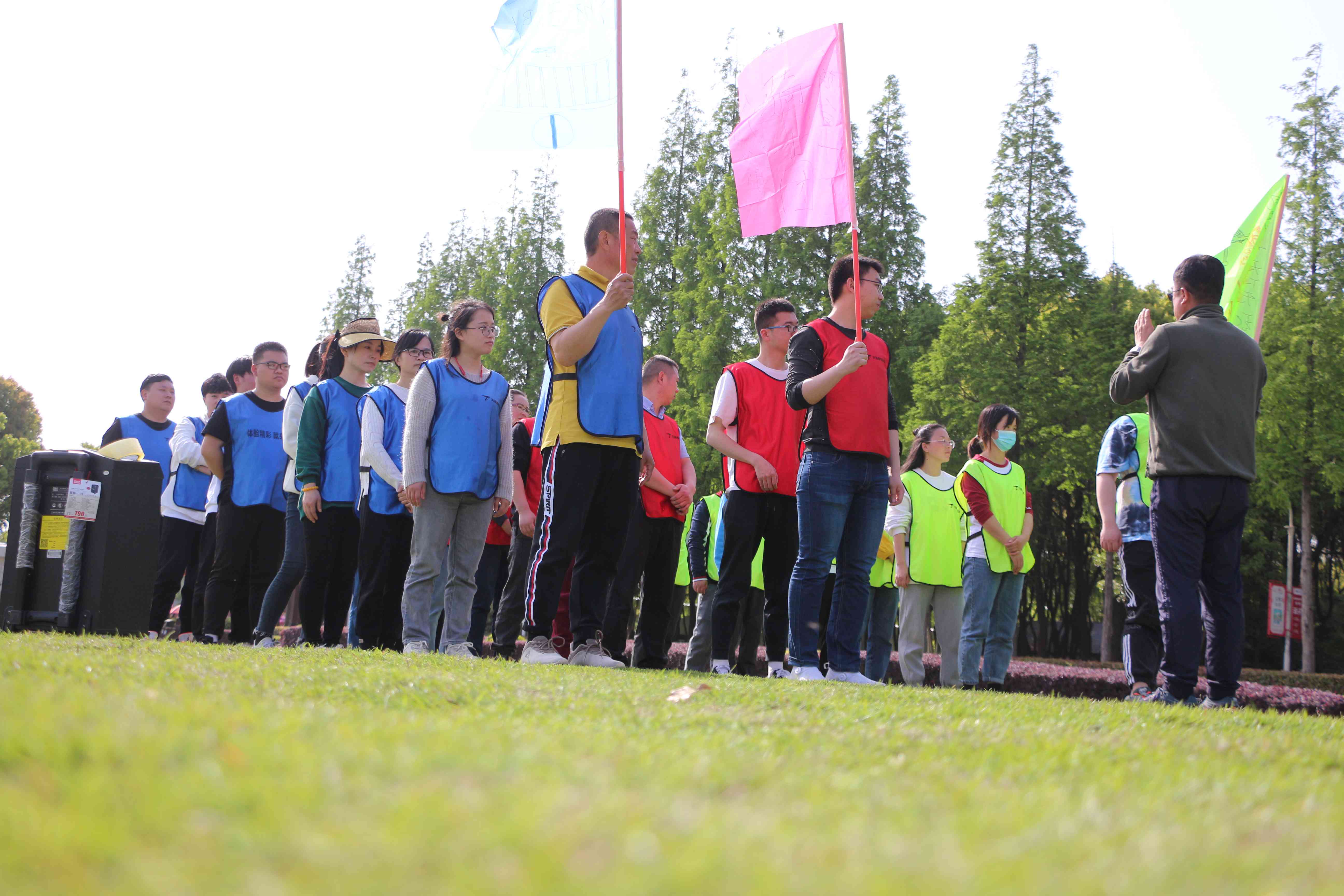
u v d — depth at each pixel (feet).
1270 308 72.38
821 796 4.80
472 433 19.63
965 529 26.66
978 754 6.92
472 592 20.21
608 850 3.50
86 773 4.34
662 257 94.43
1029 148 87.30
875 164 91.56
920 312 91.76
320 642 23.15
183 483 28.32
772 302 21.93
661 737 6.59
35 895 2.96
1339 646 103.40
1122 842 4.30
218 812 3.84
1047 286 84.28
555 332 17.60
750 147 21.18
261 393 24.82
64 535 21.35
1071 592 103.71
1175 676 15.79
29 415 168.55
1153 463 16.42
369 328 23.57
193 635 28.45
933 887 3.34
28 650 10.18
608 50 19.36
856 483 18.61
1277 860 4.19
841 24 20.52
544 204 105.09
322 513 22.57
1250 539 96.68
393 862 3.29
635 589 25.03
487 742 5.66
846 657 18.99
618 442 17.52
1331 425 70.95
